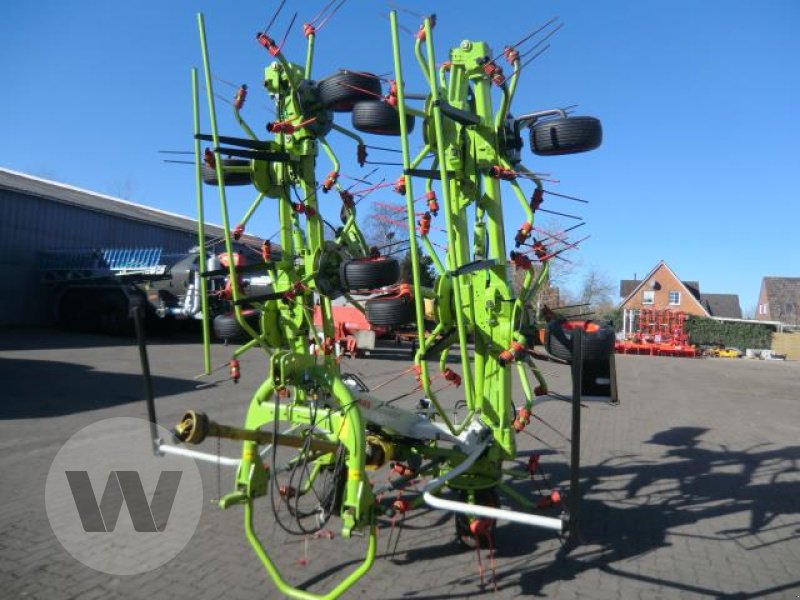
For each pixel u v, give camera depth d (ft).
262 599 12.94
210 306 29.84
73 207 81.82
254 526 16.81
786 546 16.76
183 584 13.50
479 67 15.31
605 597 13.56
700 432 33.40
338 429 13.14
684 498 20.86
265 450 17.84
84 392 34.35
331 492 14.78
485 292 15.30
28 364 43.55
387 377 48.62
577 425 11.28
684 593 13.91
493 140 15.48
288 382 13.47
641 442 29.89
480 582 14.03
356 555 15.19
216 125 14.19
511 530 17.24
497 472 15.67
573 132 14.71
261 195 16.16
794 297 225.97
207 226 60.75
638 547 16.40
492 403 15.60
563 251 14.97
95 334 70.54
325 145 15.96
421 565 14.82
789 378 77.51
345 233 15.81
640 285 207.72
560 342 14.87
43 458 21.81
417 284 12.91
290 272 15.89
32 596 12.71
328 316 15.58
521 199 14.88
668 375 73.05
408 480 15.58
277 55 15.49
